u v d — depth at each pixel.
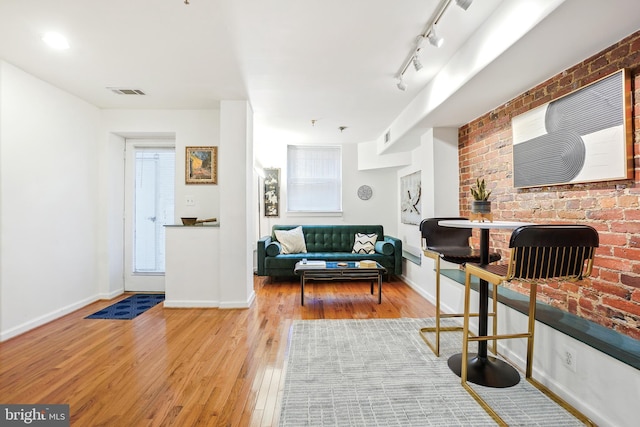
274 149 5.55
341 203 5.65
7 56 2.44
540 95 2.28
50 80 2.89
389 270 4.59
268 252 4.61
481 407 1.66
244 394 1.79
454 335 2.62
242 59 2.47
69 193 3.23
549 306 2.19
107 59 2.48
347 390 1.82
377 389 1.83
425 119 3.18
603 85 1.76
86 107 3.46
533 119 2.32
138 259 4.07
